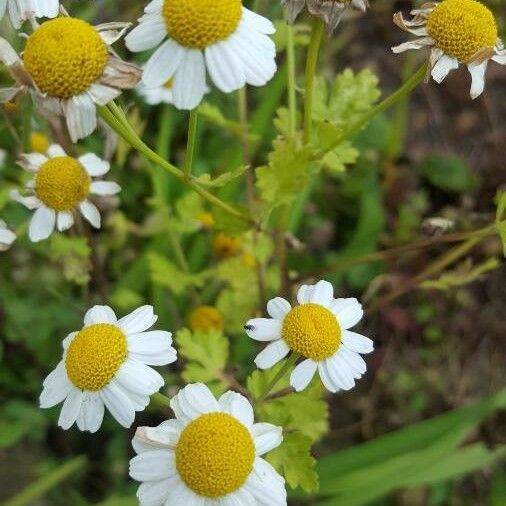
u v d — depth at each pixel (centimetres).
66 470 12
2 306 13
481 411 12
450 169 17
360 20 19
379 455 12
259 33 7
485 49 7
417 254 15
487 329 16
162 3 7
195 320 12
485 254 15
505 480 14
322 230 16
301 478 9
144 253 14
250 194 12
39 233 10
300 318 8
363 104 10
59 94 7
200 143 16
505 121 18
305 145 9
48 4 7
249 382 9
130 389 7
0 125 11
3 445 13
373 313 15
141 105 15
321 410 9
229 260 12
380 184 16
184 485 7
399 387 15
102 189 10
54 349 13
